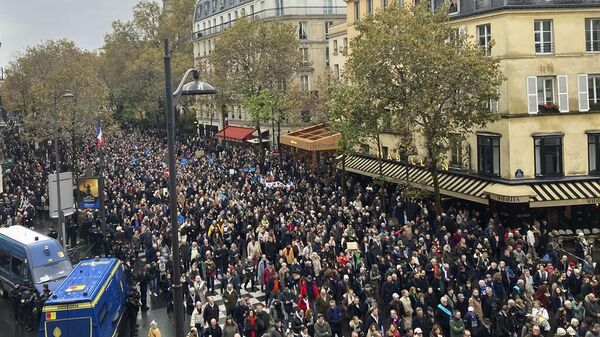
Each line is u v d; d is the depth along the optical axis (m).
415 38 30.83
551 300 21.42
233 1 87.81
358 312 21.16
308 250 26.06
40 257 26.38
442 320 20.08
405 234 27.70
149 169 53.75
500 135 34.81
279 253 26.95
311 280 23.28
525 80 34.25
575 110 34.88
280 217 31.22
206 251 27.67
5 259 27.95
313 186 43.72
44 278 25.92
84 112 57.78
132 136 95.12
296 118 58.88
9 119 95.88
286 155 59.50
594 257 27.95
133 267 29.27
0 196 44.31
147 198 41.66
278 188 41.38
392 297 21.30
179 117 95.38
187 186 44.16
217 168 52.97
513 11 33.84
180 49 102.62
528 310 20.56
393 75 31.91
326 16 73.50
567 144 34.69
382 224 29.84
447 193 36.53
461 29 37.78
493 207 34.84
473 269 23.20
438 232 27.89
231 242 30.11
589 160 35.03
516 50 34.09
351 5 55.25
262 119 58.97
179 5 102.75
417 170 40.41
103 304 20.89
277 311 21.12
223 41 61.81
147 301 27.83
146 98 92.50
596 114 34.97
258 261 27.75
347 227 29.78
